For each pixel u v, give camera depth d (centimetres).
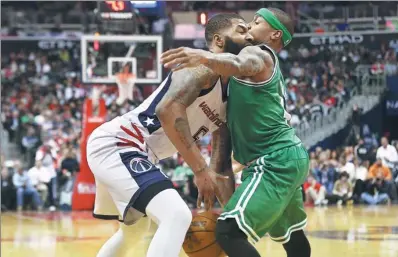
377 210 1369
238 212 392
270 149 408
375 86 2216
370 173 1597
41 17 2544
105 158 414
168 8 2183
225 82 408
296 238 458
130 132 418
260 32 426
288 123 432
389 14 2439
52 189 1508
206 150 1498
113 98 1788
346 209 1410
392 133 2198
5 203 1493
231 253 393
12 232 951
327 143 2038
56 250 738
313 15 2478
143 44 1384
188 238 416
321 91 2205
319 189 1557
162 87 425
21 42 2519
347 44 2427
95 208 448
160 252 382
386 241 802
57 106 2152
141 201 398
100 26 1811
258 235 402
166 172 1472
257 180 401
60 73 2412
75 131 1886
